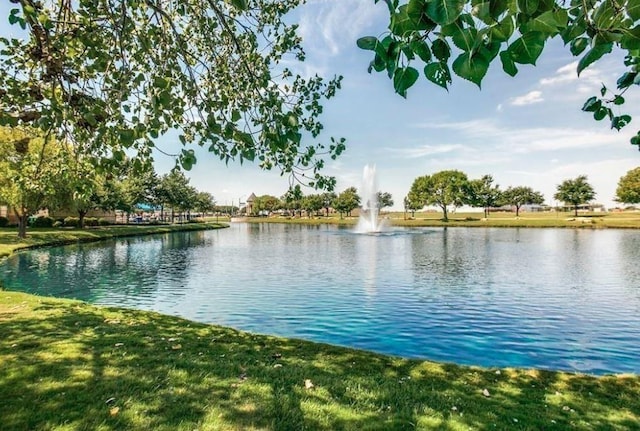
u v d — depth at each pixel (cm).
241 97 402
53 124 342
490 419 423
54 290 1534
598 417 443
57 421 378
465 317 1141
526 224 6325
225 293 1476
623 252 2728
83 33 378
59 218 4944
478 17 117
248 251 3023
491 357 841
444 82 140
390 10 129
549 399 494
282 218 12238
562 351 875
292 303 1312
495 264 2197
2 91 391
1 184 2802
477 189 8544
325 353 654
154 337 677
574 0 161
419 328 1038
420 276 1825
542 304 1288
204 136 335
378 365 603
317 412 418
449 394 494
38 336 645
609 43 140
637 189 7019
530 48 118
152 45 448
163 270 2045
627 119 280
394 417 416
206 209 11181
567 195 8481
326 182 469
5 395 427
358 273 1923
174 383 476
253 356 609
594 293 1450
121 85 335
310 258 2547
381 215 12081
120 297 1414
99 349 590
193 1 490
